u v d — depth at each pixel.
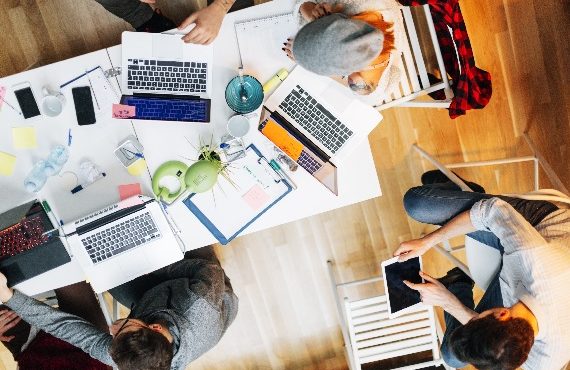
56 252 1.80
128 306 2.06
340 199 1.84
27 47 2.33
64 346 2.06
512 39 2.47
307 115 1.78
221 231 1.85
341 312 2.38
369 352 2.28
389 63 1.62
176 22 2.31
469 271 2.03
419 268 1.96
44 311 1.83
